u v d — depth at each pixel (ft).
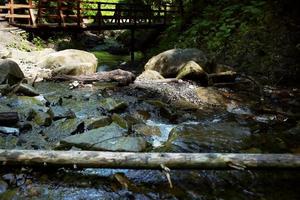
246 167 15.58
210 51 41.22
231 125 23.03
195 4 50.75
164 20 55.06
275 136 21.48
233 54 39.19
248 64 37.35
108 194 14.98
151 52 51.34
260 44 38.47
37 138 19.83
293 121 24.52
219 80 33.04
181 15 51.90
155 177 16.19
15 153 15.74
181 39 46.62
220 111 26.61
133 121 23.34
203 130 21.70
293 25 38.60
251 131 22.18
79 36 61.36
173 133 20.95
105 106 24.91
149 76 33.81
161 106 26.13
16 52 39.40
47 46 49.70
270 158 15.65
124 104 25.21
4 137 19.49
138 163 15.65
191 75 33.04
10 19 41.52
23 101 24.54
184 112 25.88
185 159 15.69
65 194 14.88
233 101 28.76
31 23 42.22
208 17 46.52
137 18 54.19
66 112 22.79
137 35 61.36
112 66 45.52
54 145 19.04
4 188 14.93
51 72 32.91
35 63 37.24
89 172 16.46
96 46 62.18
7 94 25.93
